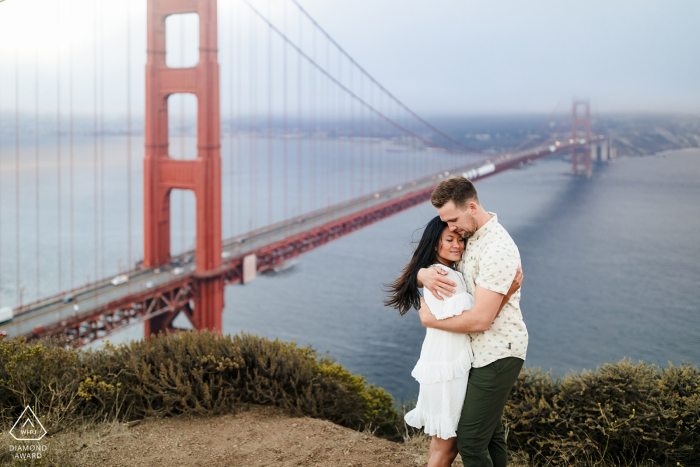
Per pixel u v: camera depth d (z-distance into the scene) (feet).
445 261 7.36
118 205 376.27
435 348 7.10
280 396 12.32
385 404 14.39
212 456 9.48
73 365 12.14
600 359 138.31
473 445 6.95
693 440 10.37
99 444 9.80
